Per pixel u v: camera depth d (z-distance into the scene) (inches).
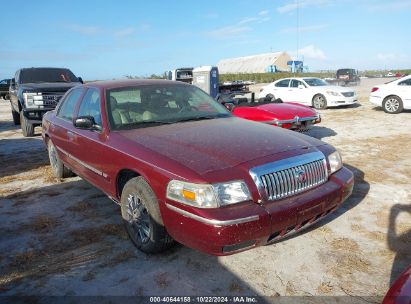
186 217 113.5
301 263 129.7
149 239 132.5
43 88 399.5
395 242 142.2
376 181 214.8
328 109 602.5
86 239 153.2
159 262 133.2
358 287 115.7
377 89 538.6
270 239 117.7
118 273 127.5
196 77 575.2
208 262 132.1
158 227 127.2
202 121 167.0
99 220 171.9
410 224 157.4
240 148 128.2
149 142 139.2
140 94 176.7
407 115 499.2
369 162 258.2
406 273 87.0
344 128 406.9
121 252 141.2
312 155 132.8
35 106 395.5
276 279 121.1
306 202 121.6
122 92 174.1
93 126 163.2
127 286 120.0
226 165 117.7
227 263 131.1
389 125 418.6
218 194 110.5
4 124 569.9
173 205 117.4
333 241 143.9
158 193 122.8
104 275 126.6
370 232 150.8
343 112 554.3
